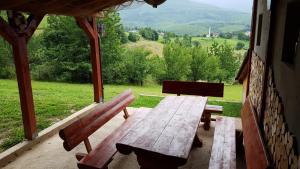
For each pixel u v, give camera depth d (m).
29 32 4.51
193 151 4.39
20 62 4.34
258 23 4.21
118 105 4.62
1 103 7.81
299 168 1.55
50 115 6.57
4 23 4.02
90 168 2.99
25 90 4.45
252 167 2.53
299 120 1.73
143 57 12.57
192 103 4.47
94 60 6.73
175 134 3.08
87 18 6.27
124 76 12.77
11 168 3.87
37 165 3.96
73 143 3.04
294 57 2.12
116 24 12.77
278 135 2.22
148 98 8.76
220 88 5.36
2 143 4.81
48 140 4.84
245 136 3.41
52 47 13.43
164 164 2.74
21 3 3.76
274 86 2.67
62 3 4.36
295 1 2.15
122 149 2.82
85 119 3.45
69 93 9.83
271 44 3.01
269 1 3.18
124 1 5.26
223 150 3.35
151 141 2.88
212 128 5.40
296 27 2.30
